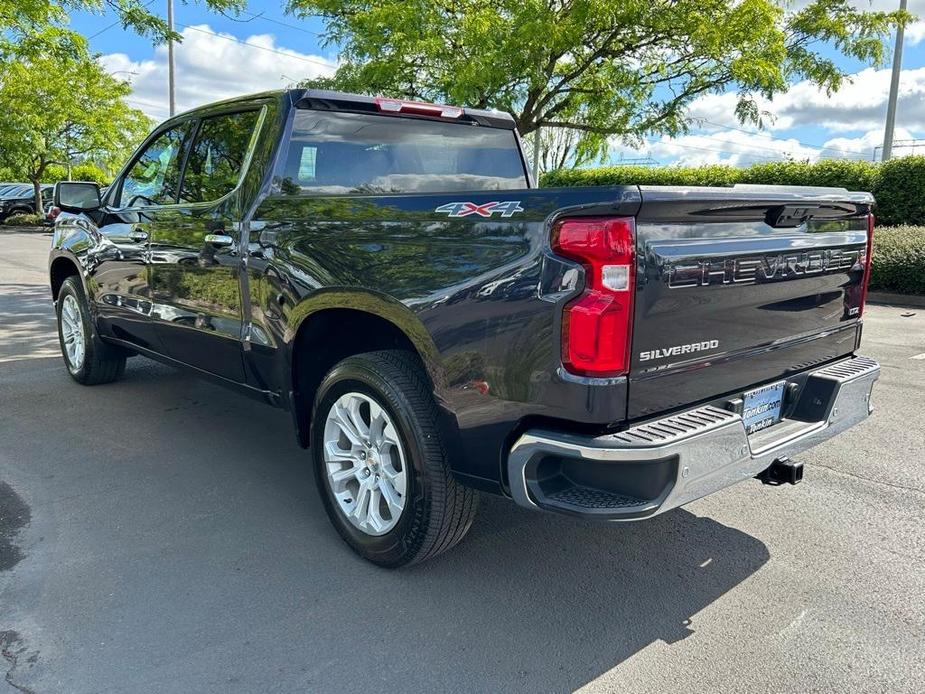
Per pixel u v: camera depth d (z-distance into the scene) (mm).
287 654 2545
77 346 5727
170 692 2344
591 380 2297
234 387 4023
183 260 4074
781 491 3959
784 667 2506
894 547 3352
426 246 2697
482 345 2523
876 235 11672
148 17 10516
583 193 2281
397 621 2750
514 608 2848
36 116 24438
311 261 3164
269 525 3506
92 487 3898
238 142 3857
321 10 10023
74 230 5371
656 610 2850
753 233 2699
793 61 9828
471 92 9078
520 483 2467
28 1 10680
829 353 3311
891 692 2385
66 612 2756
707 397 2684
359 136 3861
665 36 9109
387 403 2873
